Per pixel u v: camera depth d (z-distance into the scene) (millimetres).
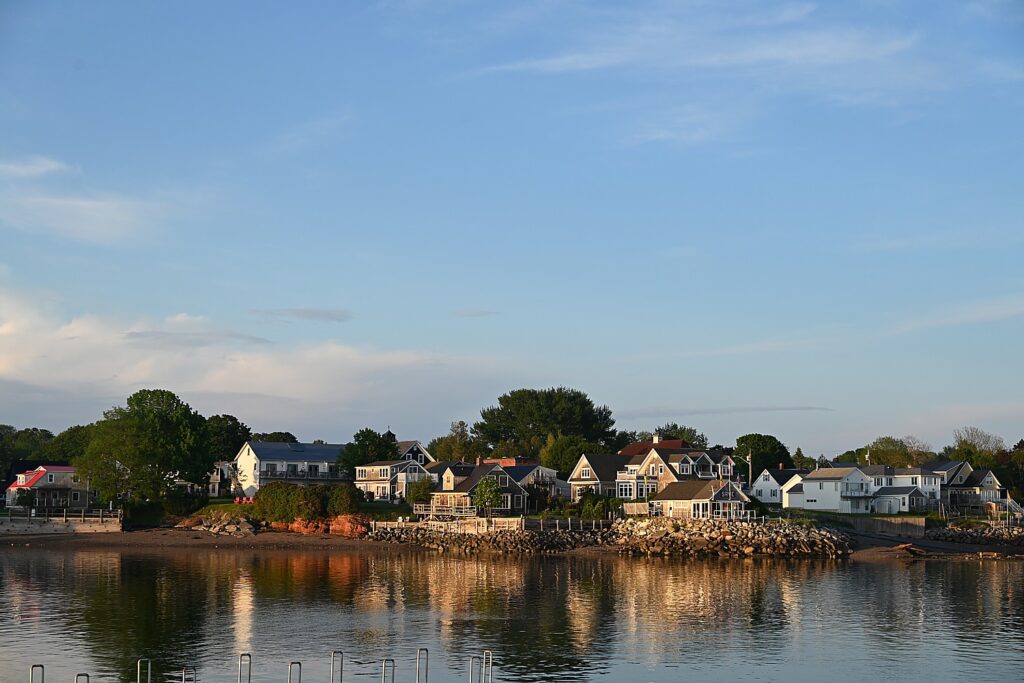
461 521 152750
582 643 72875
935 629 78812
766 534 140375
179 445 170875
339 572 117438
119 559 134625
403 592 98500
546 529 148125
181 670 63812
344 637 74500
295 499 165750
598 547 146125
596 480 182875
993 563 131250
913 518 161500
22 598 93250
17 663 65250
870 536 155375
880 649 71375
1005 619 83312
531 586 103750
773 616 84438
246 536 160750
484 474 173125
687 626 79625
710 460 180375
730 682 62188
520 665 66125
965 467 199000
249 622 80500
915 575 115250
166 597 94312
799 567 124750
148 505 174375
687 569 121812
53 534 163375
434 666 65562
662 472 177000
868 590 101000
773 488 193875
